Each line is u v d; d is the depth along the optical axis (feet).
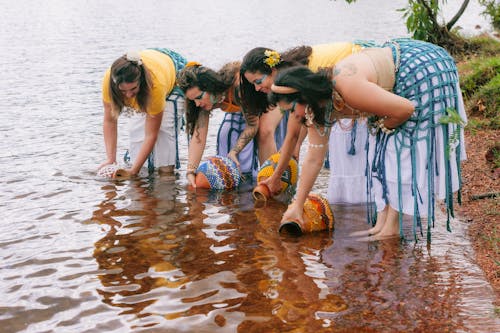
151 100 20.58
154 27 70.95
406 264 14.92
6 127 28.35
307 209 17.22
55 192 20.38
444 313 12.64
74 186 21.04
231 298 13.43
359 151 19.08
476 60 35.37
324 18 80.38
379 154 16.14
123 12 90.43
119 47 54.44
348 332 12.00
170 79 21.76
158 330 12.22
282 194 20.40
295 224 16.87
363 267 14.84
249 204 19.61
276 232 17.24
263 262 15.25
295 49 17.57
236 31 67.00
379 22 73.67
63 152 24.80
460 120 14.97
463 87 28.14
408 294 13.46
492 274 14.26
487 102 25.81
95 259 15.46
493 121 24.45
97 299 13.47
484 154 21.80
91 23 74.95
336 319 12.48
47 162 23.52
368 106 14.55
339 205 19.44
